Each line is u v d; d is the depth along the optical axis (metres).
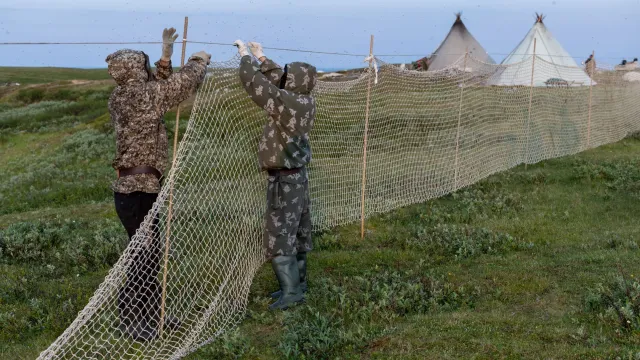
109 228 8.02
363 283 5.75
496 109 13.48
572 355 4.07
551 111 14.20
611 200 8.79
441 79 13.39
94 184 12.48
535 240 7.20
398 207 8.63
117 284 4.41
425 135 11.27
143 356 4.41
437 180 9.58
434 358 4.15
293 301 5.31
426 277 5.83
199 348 4.62
